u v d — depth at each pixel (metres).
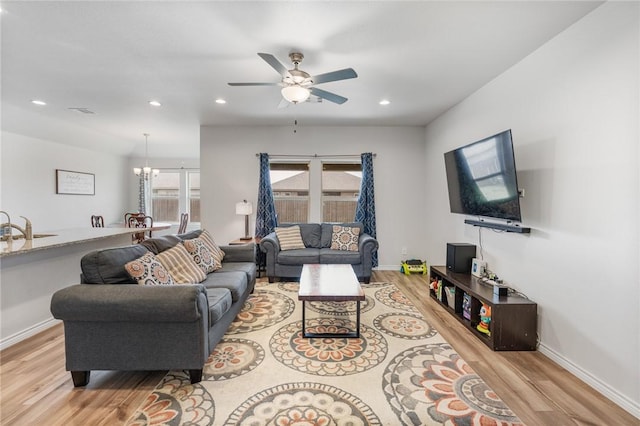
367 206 5.14
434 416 1.70
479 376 2.10
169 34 2.34
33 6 2.00
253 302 3.53
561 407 1.79
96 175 6.99
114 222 7.55
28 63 2.85
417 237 5.28
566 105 2.23
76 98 3.88
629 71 1.78
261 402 1.80
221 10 2.04
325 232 4.84
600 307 1.96
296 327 2.87
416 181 5.25
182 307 1.83
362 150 5.25
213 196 5.30
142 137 6.50
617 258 1.85
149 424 1.63
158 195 8.23
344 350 2.43
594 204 2.00
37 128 5.22
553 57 2.35
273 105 4.11
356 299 2.47
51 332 2.69
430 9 2.02
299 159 5.29
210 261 3.20
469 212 3.33
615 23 1.86
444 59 2.73
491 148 2.79
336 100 3.02
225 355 2.35
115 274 2.04
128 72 3.05
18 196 5.30
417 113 4.44
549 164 2.39
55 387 1.94
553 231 2.34
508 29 2.24
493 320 2.45
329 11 2.04
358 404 1.79
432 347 2.49
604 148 1.94
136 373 2.11
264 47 2.53
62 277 2.96
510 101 2.88
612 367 1.88
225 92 3.61
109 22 2.19
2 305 2.39
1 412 1.70
